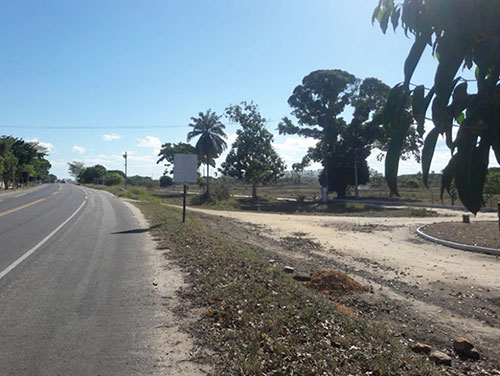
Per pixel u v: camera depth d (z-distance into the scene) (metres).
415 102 1.83
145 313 5.70
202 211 28.25
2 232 14.39
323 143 53.50
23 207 26.56
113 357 4.29
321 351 4.25
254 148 56.06
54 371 3.99
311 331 4.79
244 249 11.19
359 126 50.12
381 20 2.29
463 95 1.74
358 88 50.50
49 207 26.70
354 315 6.14
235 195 64.06
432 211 29.70
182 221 17.28
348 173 53.28
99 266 8.79
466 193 1.63
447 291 8.16
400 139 1.83
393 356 4.27
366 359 4.08
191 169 17.47
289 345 4.38
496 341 5.54
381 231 17.98
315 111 51.97
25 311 5.82
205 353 4.35
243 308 5.59
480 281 8.98
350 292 7.78
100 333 4.97
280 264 10.16
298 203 46.97
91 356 4.32
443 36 1.77
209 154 54.41
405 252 12.66
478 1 1.66
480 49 1.71
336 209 37.97
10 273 8.16
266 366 3.96
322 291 7.71
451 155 1.72
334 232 17.50
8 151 65.81
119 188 69.56
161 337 4.82
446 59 1.74
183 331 5.00
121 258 9.67
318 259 11.40
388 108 1.91
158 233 14.03
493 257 11.69
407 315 6.61
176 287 7.03
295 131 54.19
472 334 5.80
